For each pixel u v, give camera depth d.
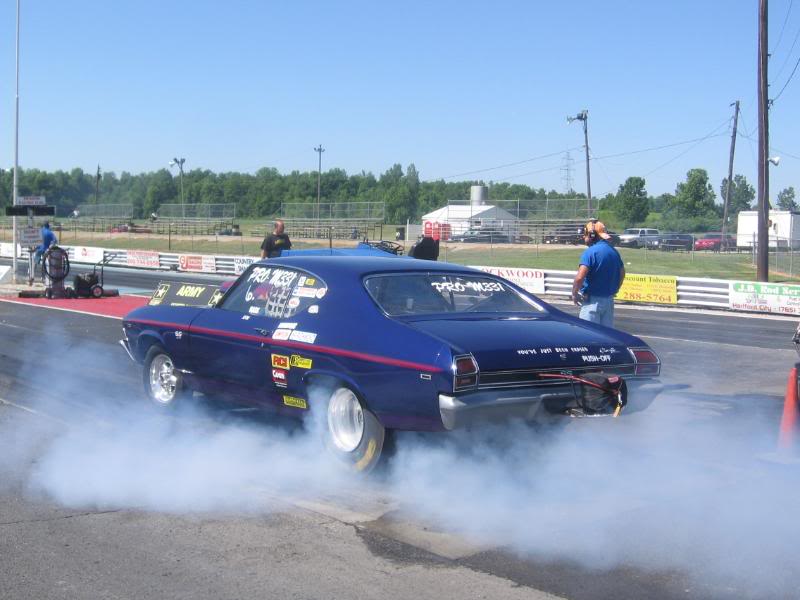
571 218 48.97
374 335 5.42
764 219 23.53
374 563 4.14
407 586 3.87
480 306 6.11
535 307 6.31
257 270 6.68
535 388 5.23
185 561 4.16
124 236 62.03
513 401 5.07
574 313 18.48
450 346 5.05
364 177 129.25
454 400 4.94
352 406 5.62
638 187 87.62
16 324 14.36
